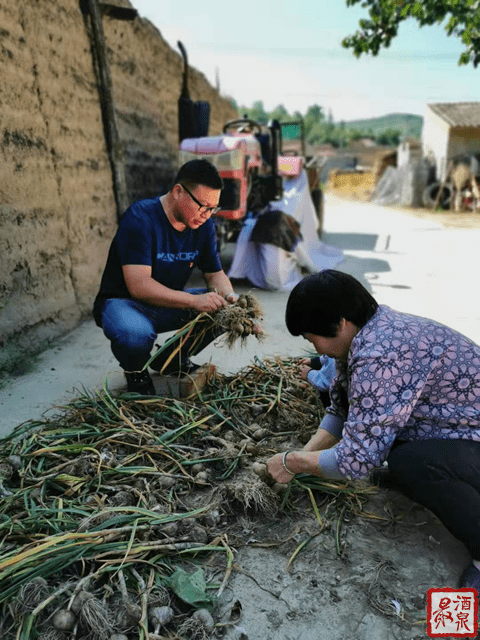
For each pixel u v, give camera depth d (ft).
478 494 5.77
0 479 6.90
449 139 69.26
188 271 9.95
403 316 5.90
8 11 12.21
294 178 24.57
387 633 5.17
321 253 24.94
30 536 5.91
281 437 8.46
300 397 9.32
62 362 12.14
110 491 6.90
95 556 5.59
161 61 26.23
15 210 12.13
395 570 5.96
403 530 6.59
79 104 16.24
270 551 6.24
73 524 6.10
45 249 13.50
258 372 9.88
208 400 9.11
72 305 14.90
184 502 6.94
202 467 7.41
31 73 13.23
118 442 7.72
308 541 6.33
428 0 25.46
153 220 9.02
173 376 10.94
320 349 6.01
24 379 11.14
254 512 6.82
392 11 26.73
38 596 5.06
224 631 5.16
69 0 15.83
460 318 14.75
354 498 7.12
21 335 12.18
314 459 6.01
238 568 5.88
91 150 17.03
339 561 6.08
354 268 22.61
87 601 4.99
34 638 4.87
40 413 9.57
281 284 18.56
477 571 5.74
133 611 5.04
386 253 27.17
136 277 8.93
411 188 75.41
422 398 5.87
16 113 12.41
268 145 23.54
